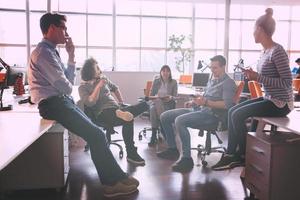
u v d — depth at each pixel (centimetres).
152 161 348
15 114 238
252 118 265
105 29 844
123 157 360
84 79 342
